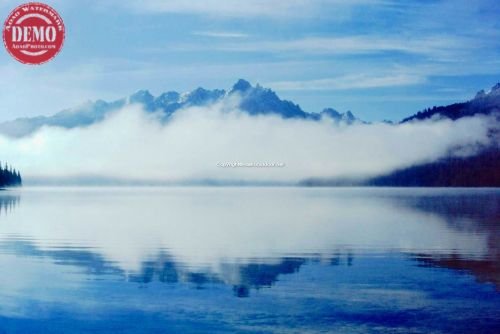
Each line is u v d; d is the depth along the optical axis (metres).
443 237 15.47
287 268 14.42
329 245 15.10
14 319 13.51
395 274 13.94
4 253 15.31
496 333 12.08
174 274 14.32
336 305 13.16
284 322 12.93
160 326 12.96
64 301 13.71
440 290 13.37
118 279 14.11
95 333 13.23
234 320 13.08
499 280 13.80
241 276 14.16
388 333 12.26
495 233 15.63
